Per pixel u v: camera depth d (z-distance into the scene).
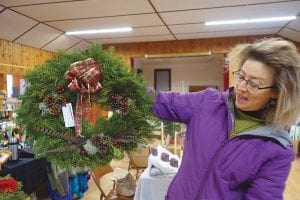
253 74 0.82
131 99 0.92
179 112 1.03
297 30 4.40
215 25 4.25
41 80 0.90
